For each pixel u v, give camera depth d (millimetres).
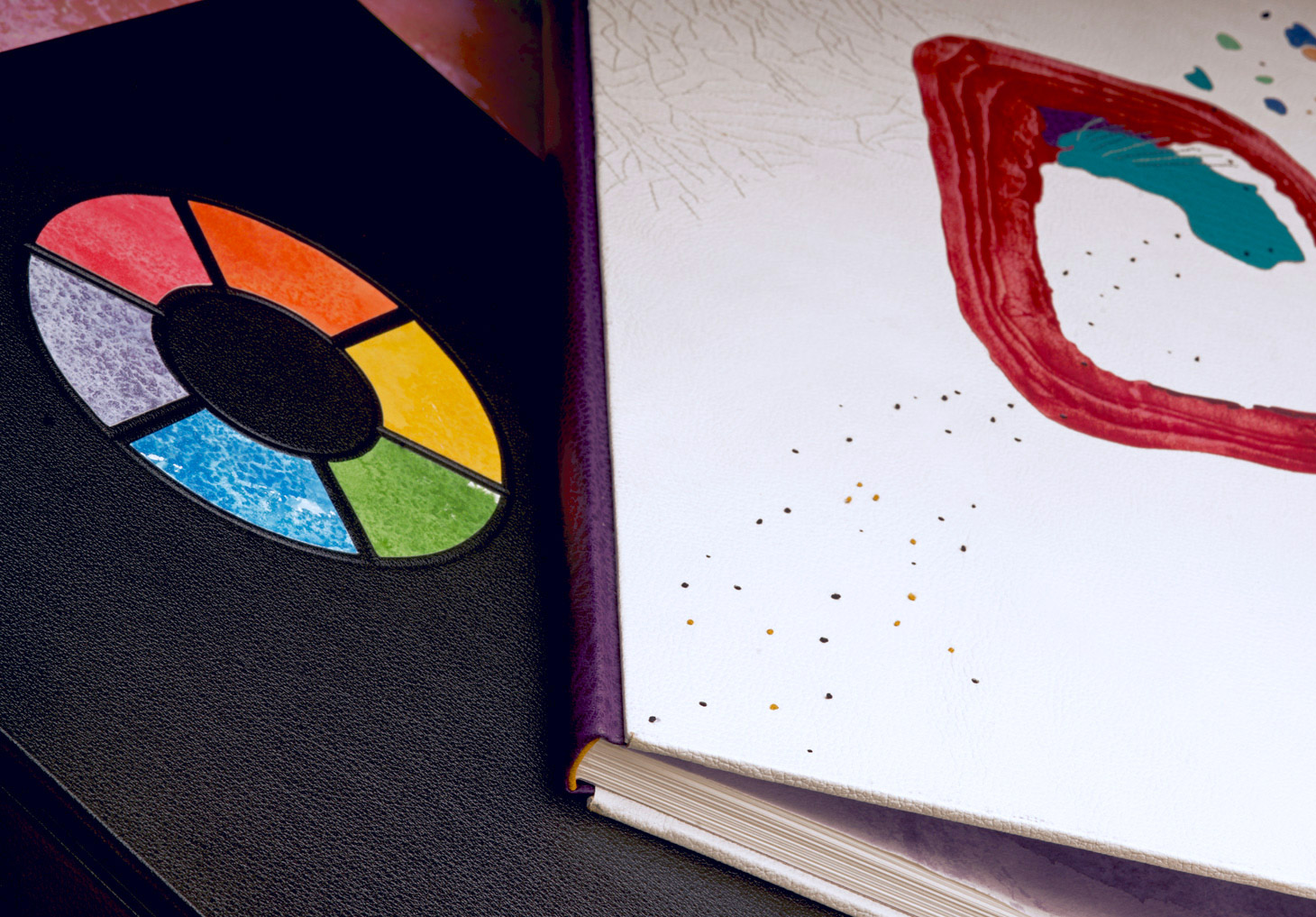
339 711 1120
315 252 1587
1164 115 2432
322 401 1387
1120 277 2021
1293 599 1596
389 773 1103
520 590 1339
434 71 2141
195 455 1236
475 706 1201
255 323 1417
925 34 2396
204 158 1612
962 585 1431
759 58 2176
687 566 1309
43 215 1351
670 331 1593
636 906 1135
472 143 2041
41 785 935
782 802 1241
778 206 1884
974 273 1922
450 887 1058
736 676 1223
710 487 1412
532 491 1467
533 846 1128
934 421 1646
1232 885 1413
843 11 2375
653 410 1473
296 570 1201
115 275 1346
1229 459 1777
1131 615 1481
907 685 1289
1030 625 1418
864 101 2178
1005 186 2113
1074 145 2271
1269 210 2305
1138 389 1832
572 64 2027
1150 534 1609
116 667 1036
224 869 969
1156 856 1222
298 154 1747
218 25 1894
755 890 1217
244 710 1071
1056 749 1286
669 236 1738
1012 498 1581
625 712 1148
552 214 1967
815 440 1537
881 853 1258
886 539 1450
